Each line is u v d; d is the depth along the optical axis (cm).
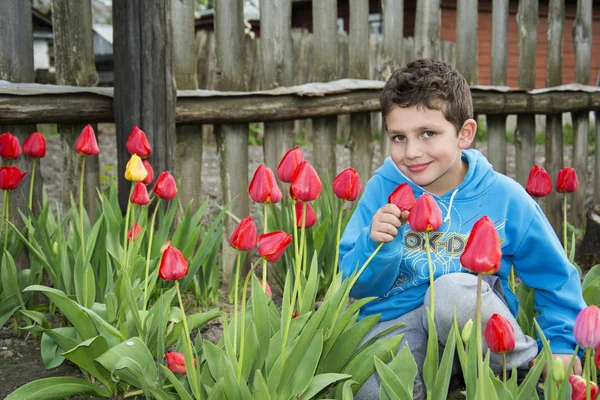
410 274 247
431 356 191
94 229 272
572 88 555
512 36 1527
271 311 230
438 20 510
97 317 231
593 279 298
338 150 1140
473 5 508
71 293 297
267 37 418
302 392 201
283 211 372
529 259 242
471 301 222
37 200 354
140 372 216
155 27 340
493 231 155
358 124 462
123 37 339
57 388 231
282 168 210
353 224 255
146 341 246
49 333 249
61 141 355
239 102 393
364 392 228
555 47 557
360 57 459
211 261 354
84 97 345
